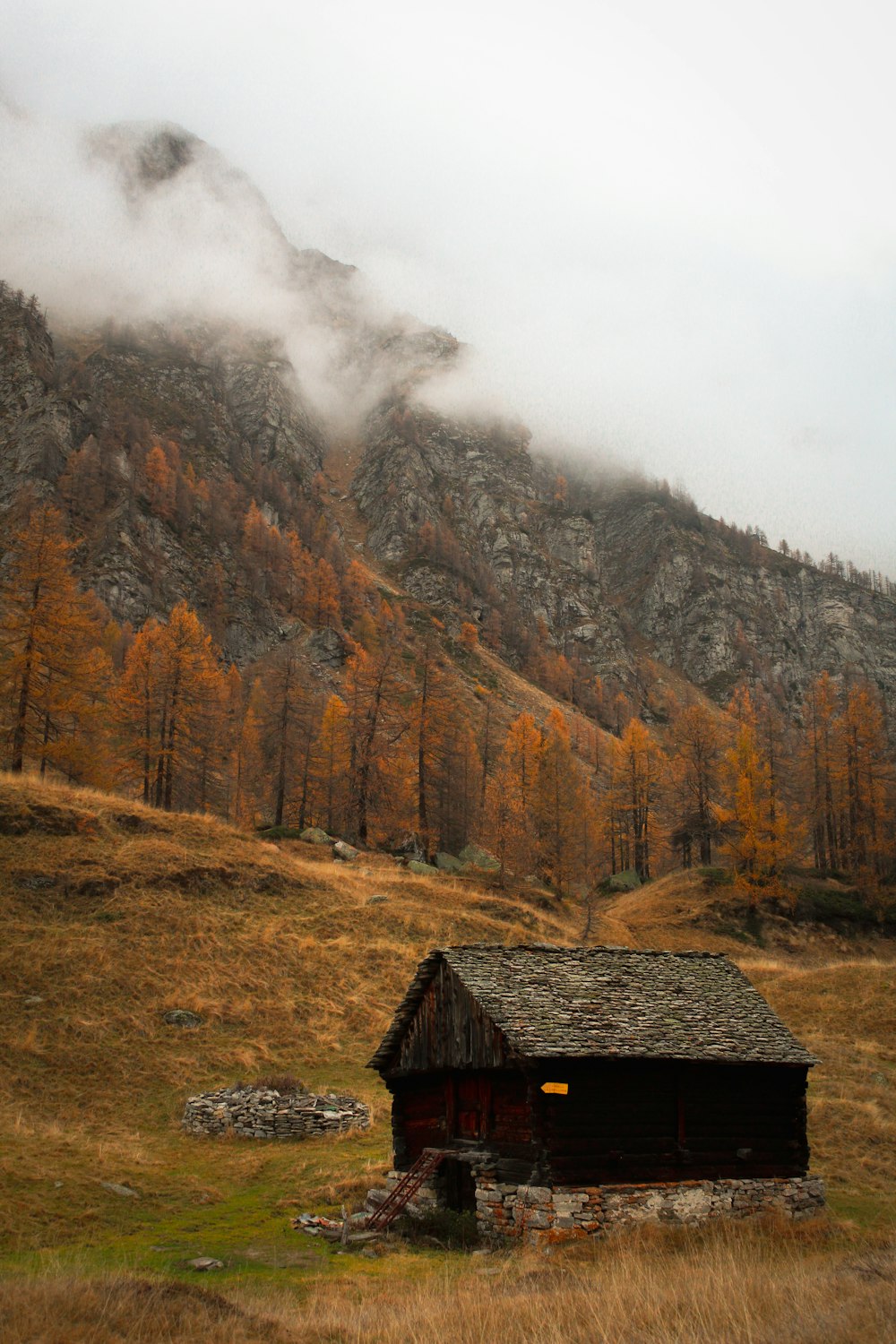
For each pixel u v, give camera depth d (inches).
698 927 2726.4
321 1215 865.5
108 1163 961.5
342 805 3171.8
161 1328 478.0
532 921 2346.2
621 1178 813.9
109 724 2726.4
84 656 2423.7
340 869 2447.1
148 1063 1341.0
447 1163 909.2
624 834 3659.0
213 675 3046.3
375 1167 1015.0
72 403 7485.2
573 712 7524.6
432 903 2284.7
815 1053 1573.6
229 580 6727.4
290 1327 511.5
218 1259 705.6
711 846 3506.4
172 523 6904.5
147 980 1552.7
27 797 2020.2
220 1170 1007.6
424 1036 949.2
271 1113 1168.2
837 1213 915.4
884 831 2952.8
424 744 2997.0
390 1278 666.2
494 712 6043.3
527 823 3053.6
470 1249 777.6
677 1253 722.8
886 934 2728.8
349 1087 1363.2
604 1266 660.7
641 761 3580.2
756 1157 889.5
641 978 994.1
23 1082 1216.8
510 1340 482.3
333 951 1839.3
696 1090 880.9
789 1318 492.7
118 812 2148.1
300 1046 1494.8
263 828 3002.0
